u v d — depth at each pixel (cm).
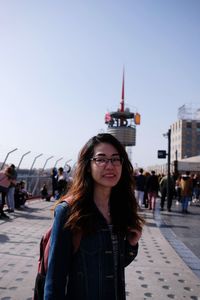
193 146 12288
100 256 185
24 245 721
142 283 502
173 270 577
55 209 194
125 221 208
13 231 876
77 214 183
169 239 862
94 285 180
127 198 218
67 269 180
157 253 697
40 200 1875
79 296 179
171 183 1625
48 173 2161
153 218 1289
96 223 189
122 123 7669
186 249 751
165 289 481
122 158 212
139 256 662
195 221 1261
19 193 1410
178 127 12706
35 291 203
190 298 451
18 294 441
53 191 1845
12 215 1191
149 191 1631
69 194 201
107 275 184
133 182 224
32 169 1794
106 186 205
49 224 1008
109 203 213
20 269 548
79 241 185
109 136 212
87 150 209
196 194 2188
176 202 2136
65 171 1370
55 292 173
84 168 206
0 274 520
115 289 186
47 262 199
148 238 861
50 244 186
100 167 202
